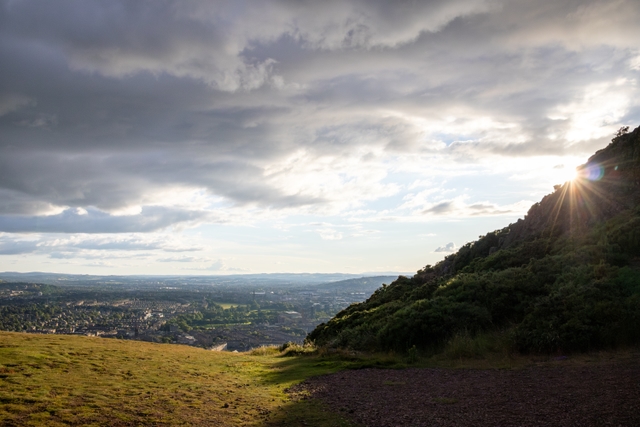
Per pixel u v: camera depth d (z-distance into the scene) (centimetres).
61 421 749
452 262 3772
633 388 874
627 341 1305
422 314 1841
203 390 1082
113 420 775
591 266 1806
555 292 1709
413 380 1220
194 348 2102
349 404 961
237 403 965
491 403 883
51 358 1288
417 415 837
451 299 2002
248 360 1745
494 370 1268
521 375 1147
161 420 795
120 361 1380
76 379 1075
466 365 1397
